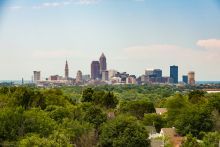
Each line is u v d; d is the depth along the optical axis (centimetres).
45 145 5950
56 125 7506
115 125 8212
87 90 15038
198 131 10131
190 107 11100
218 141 7831
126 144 8000
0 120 6631
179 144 9094
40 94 11544
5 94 11600
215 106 12088
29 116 6950
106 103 14512
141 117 13700
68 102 12862
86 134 8056
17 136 6581
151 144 9069
